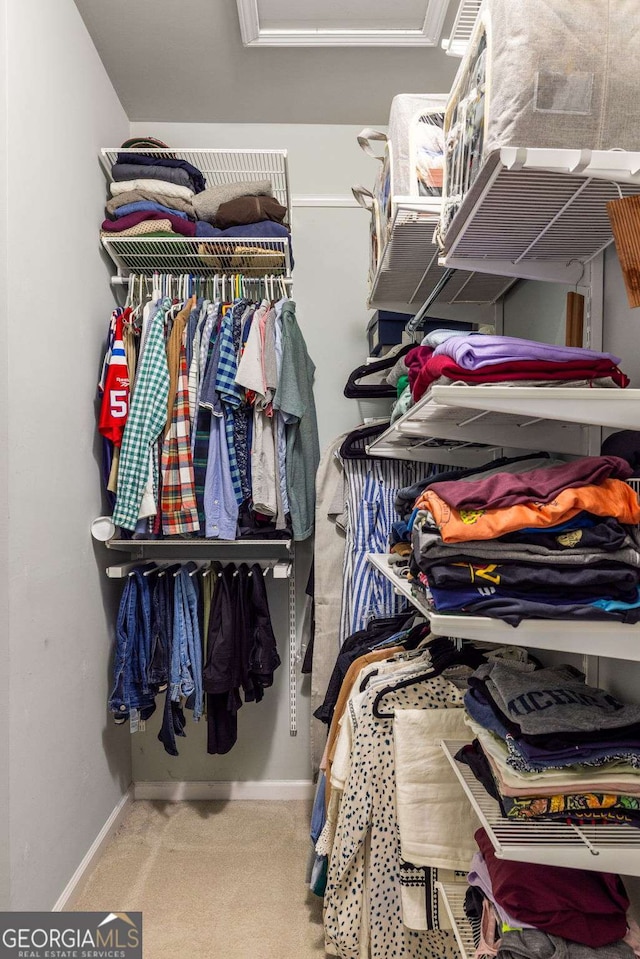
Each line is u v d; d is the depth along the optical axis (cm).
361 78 219
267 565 239
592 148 82
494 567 92
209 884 186
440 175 140
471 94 96
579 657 128
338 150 251
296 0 180
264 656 215
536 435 128
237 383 199
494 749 94
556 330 143
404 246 153
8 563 139
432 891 122
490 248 117
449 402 93
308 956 156
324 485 226
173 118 245
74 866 178
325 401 252
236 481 205
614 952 84
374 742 133
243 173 243
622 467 95
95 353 202
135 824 224
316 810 174
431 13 183
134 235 203
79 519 185
